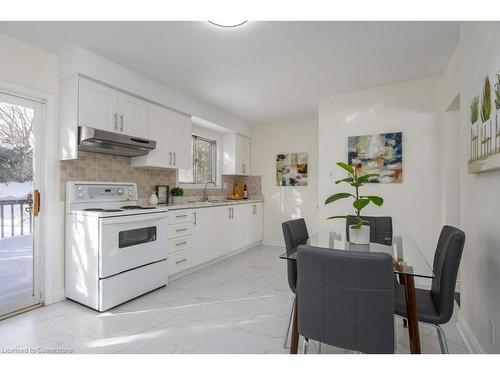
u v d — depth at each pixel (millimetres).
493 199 1483
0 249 2262
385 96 3246
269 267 3729
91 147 2631
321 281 1193
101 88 2631
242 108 4207
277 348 1814
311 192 4859
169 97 3354
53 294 2498
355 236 1969
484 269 1616
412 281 1424
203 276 3338
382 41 2289
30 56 2381
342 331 1174
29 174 2434
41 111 2506
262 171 5289
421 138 3059
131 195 3146
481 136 1513
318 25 2070
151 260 2773
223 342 1883
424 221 3029
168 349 1790
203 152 4727
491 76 1364
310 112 4410
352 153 3391
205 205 3689
